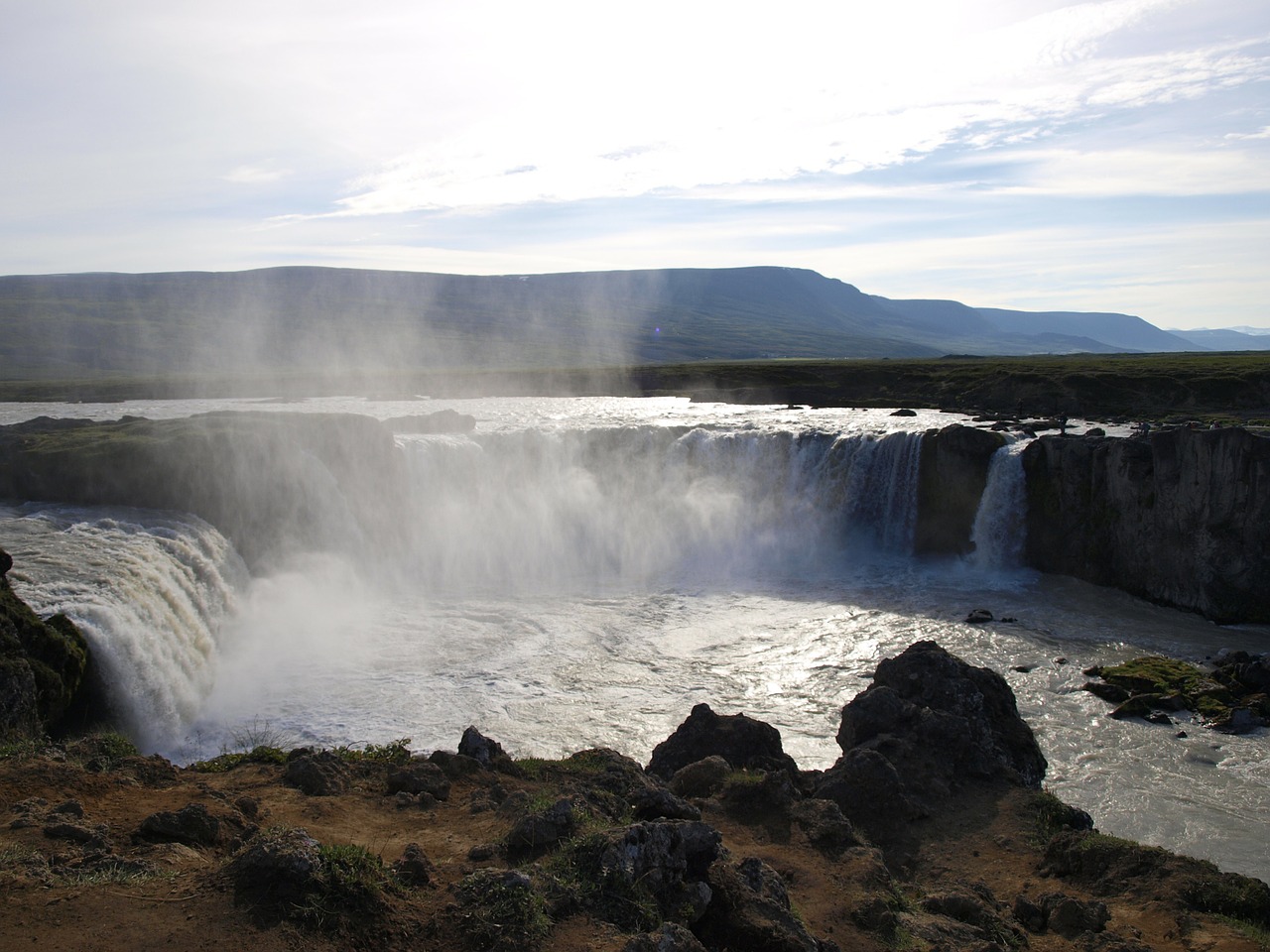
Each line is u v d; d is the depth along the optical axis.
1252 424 66.75
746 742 22.62
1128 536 51.56
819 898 14.87
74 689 28.66
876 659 39.72
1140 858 17.11
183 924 10.28
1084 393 88.25
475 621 45.56
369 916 10.79
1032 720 33.25
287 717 33.22
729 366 134.38
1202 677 36.25
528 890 11.47
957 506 59.38
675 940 10.96
